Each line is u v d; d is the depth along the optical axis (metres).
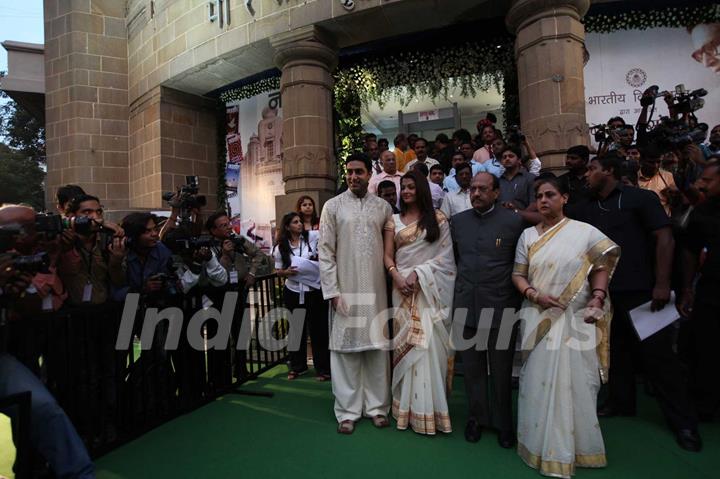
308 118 7.88
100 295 3.19
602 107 7.34
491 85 8.70
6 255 2.33
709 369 3.25
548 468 2.58
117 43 11.48
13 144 23.41
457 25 7.91
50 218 2.75
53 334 2.80
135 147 11.23
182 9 9.56
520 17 6.55
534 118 6.41
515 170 4.72
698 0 7.04
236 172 10.82
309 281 4.50
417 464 2.78
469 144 6.12
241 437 3.24
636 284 3.21
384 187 4.75
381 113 10.78
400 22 7.64
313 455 2.94
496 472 2.67
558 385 2.65
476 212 3.24
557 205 2.83
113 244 3.15
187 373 3.75
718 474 2.58
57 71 11.40
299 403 3.89
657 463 2.72
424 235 3.31
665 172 5.01
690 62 7.14
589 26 7.33
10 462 2.16
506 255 3.10
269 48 8.52
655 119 7.18
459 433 3.21
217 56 8.88
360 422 3.45
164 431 3.37
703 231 3.27
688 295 3.40
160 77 10.17
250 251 4.87
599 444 2.67
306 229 4.92
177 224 4.24
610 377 3.44
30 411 2.23
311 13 7.65
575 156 4.41
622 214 3.28
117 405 3.19
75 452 2.40
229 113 10.91
